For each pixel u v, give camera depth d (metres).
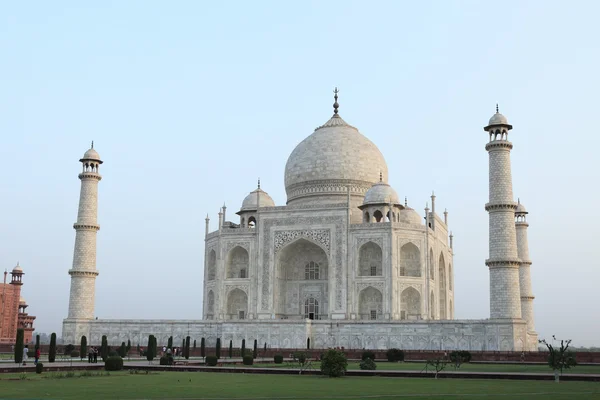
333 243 146.12
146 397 46.53
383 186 154.38
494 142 126.81
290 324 131.25
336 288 144.00
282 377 69.00
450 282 174.50
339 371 69.94
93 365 85.06
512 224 124.62
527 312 157.12
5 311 176.25
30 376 68.31
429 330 124.31
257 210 153.50
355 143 168.25
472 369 86.00
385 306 140.12
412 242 144.50
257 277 150.00
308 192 165.75
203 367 80.50
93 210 147.38
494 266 123.69
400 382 61.81
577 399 45.03
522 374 68.19
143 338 140.50
